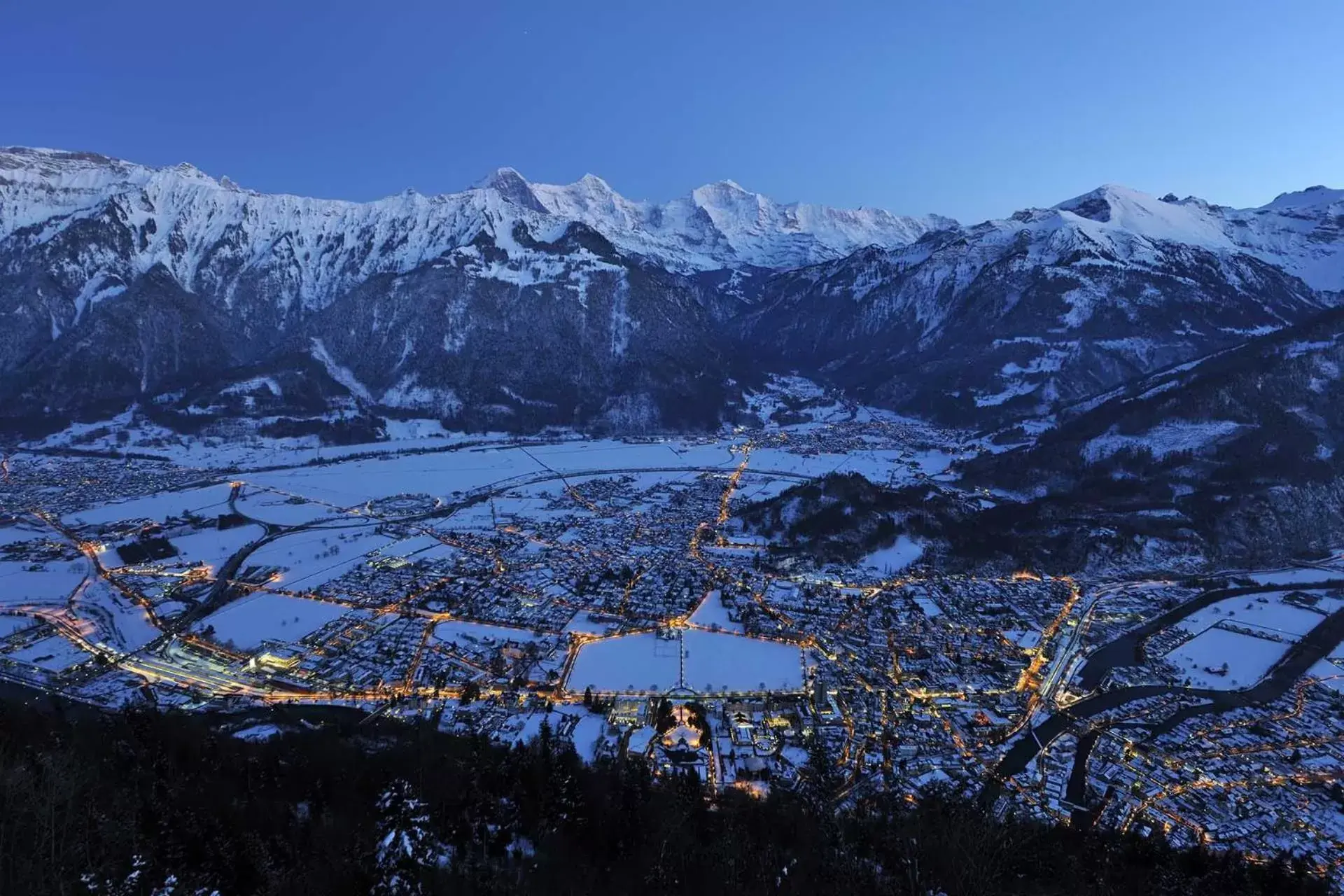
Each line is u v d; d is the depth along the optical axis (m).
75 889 51.75
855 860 67.31
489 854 64.50
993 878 64.62
